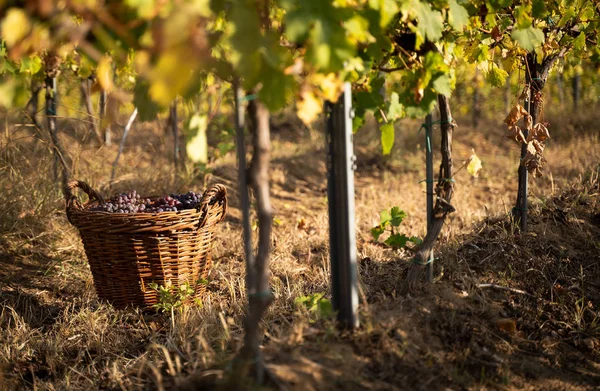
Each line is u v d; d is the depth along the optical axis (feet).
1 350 11.11
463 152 28.30
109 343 11.62
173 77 5.39
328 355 8.57
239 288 13.43
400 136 28.53
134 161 23.22
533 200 15.29
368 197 22.03
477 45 12.08
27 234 16.28
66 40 7.30
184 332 11.25
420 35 8.29
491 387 8.97
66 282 14.46
